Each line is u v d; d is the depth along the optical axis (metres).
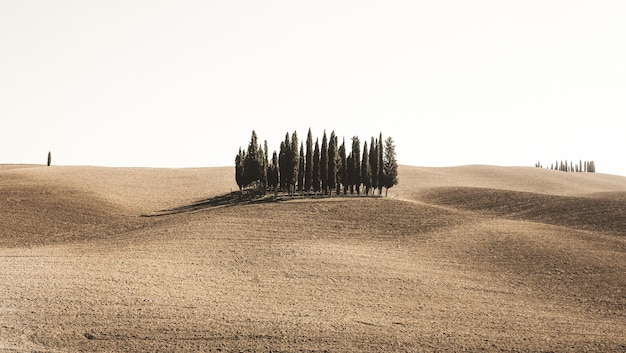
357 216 78.62
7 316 37.34
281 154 101.75
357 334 36.81
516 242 64.31
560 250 60.69
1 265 53.97
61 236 76.00
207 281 49.06
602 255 58.66
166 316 38.72
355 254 59.72
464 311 43.25
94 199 100.25
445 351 34.34
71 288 44.59
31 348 32.31
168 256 58.53
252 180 101.81
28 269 51.91
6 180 110.19
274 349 33.66
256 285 48.34
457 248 62.84
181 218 82.75
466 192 107.94
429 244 64.62
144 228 77.94
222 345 34.00
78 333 34.97
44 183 109.44
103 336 34.69
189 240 66.38
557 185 140.38
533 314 42.91
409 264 56.69
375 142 102.81
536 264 56.66
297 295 45.75
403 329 38.31
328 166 98.25
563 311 43.84
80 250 64.12
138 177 129.00
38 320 36.88
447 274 53.72
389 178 102.50
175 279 49.28
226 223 75.38
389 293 47.31
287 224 74.31
